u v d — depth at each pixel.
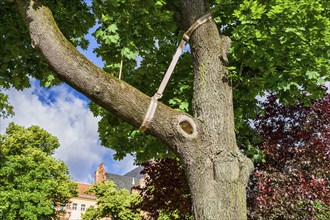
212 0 4.96
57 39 3.00
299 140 6.51
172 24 4.65
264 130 6.80
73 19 5.61
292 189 5.47
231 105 3.55
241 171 3.20
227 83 3.65
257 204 5.46
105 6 4.24
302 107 6.70
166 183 7.18
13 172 24.34
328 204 5.46
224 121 3.33
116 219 32.94
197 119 3.29
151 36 4.35
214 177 3.05
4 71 5.52
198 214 2.99
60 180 28.41
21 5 3.21
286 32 3.67
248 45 3.75
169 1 4.59
